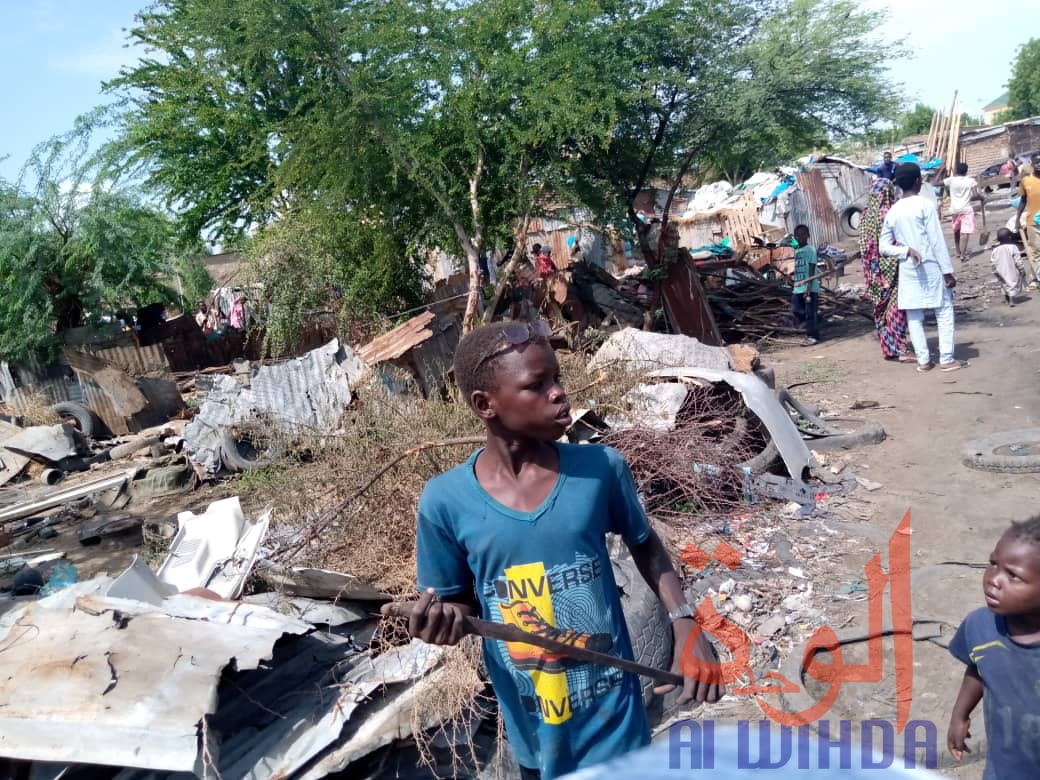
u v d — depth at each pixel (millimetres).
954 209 16438
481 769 3420
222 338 16969
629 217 12523
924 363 8883
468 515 2041
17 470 11383
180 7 12469
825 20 11227
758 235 20844
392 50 9898
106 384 13336
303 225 11828
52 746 3074
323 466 5340
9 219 14609
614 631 2102
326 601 4340
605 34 10453
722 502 5781
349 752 3336
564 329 9766
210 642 3416
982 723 3414
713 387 6676
